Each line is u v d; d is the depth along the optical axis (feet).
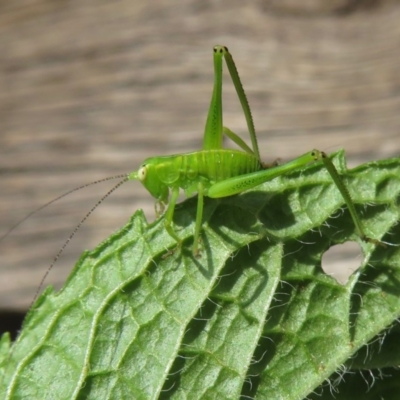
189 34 0.66
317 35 0.64
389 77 0.62
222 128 0.51
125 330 0.48
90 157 0.64
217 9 0.66
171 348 0.47
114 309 0.48
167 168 0.50
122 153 0.64
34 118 0.66
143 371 0.47
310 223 0.49
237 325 0.48
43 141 0.65
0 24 0.72
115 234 0.49
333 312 0.48
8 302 0.60
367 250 0.48
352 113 0.62
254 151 0.51
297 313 0.48
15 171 0.64
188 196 0.50
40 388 0.47
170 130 0.63
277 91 0.63
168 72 0.65
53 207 0.63
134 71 0.66
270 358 0.48
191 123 0.63
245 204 0.49
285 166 0.48
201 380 0.47
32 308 0.48
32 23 0.71
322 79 0.63
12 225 0.62
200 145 0.63
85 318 0.48
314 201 0.49
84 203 0.62
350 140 0.61
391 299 0.48
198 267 0.48
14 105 0.66
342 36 0.64
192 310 0.48
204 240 0.49
